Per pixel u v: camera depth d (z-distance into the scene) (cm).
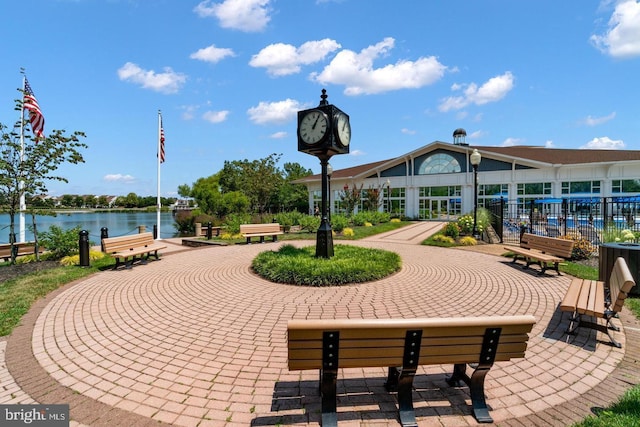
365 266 709
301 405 281
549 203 2450
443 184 3247
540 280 706
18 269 893
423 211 3366
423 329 233
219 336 428
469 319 238
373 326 227
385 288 643
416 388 303
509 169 2916
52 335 436
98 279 746
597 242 1100
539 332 433
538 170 2786
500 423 257
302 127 775
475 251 1134
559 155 2969
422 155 3356
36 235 1022
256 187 3772
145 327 461
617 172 2505
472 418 263
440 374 328
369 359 235
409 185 3416
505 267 848
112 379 327
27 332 446
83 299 593
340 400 285
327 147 750
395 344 234
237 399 291
